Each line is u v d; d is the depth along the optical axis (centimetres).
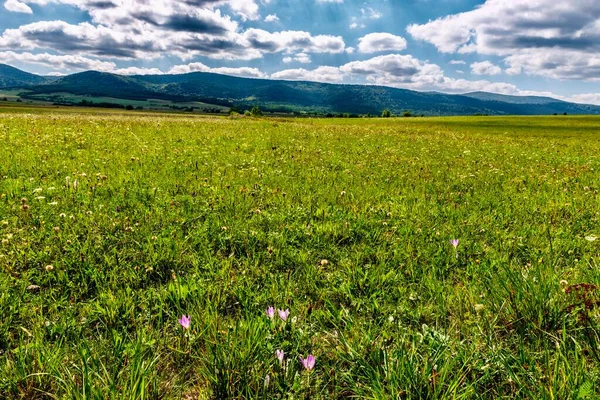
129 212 554
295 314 316
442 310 320
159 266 398
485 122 8125
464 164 1234
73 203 571
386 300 346
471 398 216
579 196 749
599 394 207
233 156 1130
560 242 475
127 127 1939
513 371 232
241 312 321
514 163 1341
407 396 203
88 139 1339
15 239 428
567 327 274
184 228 511
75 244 421
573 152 1919
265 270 398
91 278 357
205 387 229
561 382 207
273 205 634
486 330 285
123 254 410
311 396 228
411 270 403
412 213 611
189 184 734
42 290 339
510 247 469
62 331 275
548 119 9425
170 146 1288
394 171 1018
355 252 459
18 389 219
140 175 780
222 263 407
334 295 361
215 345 250
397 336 268
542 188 846
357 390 219
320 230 518
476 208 656
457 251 450
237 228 502
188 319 253
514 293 304
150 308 319
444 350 243
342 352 259
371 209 623
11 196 584
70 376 213
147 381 221
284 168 978
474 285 354
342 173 948
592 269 361
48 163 848
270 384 230
